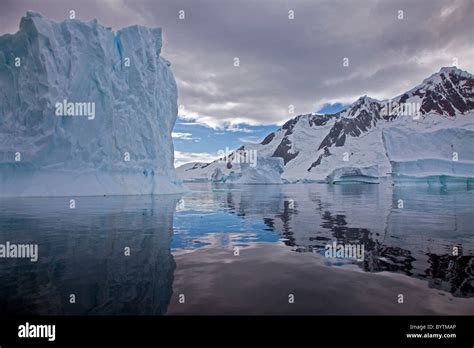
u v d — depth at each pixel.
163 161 28.34
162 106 29.14
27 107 20.91
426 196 25.67
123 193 22.84
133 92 25.48
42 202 16.77
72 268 5.35
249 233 8.80
